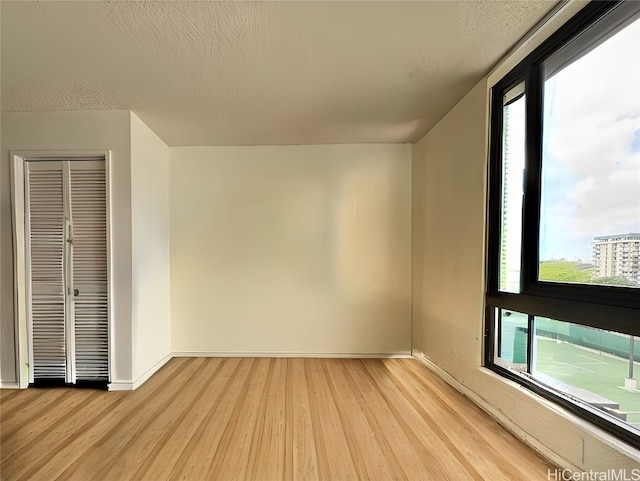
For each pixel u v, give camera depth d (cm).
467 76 215
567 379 165
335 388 261
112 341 261
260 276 345
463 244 245
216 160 346
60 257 268
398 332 342
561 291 163
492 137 216
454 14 155
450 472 159
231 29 164
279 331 345
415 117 278
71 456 174
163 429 200
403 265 343
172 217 343
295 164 344
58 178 267
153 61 193
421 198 322
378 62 196
